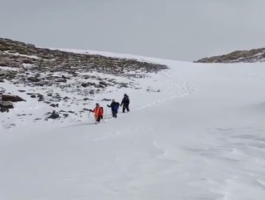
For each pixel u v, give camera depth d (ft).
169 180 22.57
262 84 103.96
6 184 24.97
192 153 29.73
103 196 20.08
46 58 126.82
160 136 38.60
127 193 20.39
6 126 55.93
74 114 63.10
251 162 25.90
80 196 20.38
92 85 88.28
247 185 20.94
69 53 153.48
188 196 19.27
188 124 44.50
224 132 36.65
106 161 29.27
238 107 55.52
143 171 25.22
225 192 19.71
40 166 29.96
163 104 71.10
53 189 22.38
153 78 114.01
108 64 135.13
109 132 45.57
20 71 96.63
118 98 77.82
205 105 64.80
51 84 85.40
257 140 31.50
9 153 38.24
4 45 132.57
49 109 65.36
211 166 25.45
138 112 62.85
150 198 19.29
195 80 115.55
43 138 46.14
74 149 36.58
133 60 163.12
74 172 26.61
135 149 33.04
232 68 153.38
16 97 67.62
